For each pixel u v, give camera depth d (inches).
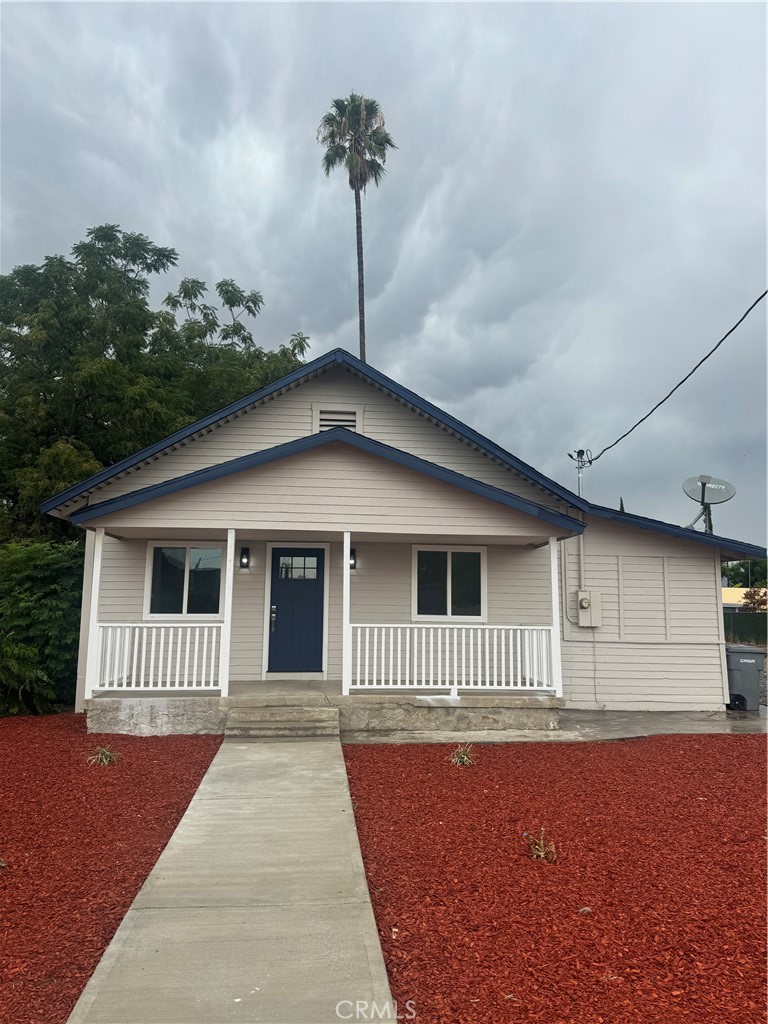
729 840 211.3
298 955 140.1
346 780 272.4
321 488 388.8
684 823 227.3
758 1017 120.3
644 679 478.6
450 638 471.5
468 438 467.8
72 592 455.5
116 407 703.7
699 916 159.0
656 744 357.7
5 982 131.3
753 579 1897.1
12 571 462.0
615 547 488.7
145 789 262.5
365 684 402.3
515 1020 119.3
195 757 313.6
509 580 482.0
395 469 393.7
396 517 390.6
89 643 370.6
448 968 136.3
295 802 243.8
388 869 186.9
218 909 160.9
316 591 468.1
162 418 702.5
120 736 355.3
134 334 770.8
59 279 769.6
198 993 126.2
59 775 280.7
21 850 199.2
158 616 455.5
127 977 131.3
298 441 382.9
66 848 201.5
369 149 1149.1
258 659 457.7
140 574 457.4
